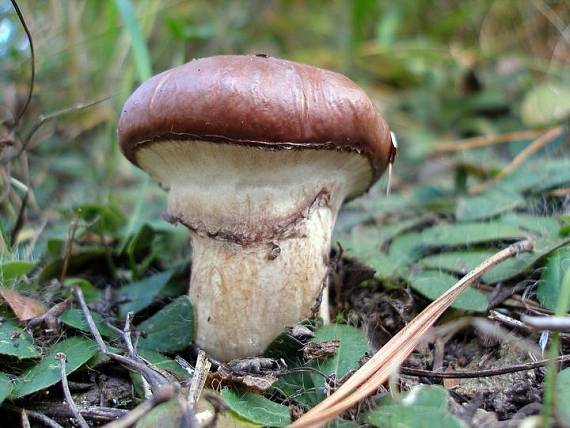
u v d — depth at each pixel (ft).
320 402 0.36
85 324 0.44
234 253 0.42
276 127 0.37
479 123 1.07
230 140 0.37
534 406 0.34
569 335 0.41
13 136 0.64
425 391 0.34
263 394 0.38
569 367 0.36
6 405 0.37
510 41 1.30
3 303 0.45
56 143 0.95
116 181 0.93
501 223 0.55
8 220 0.66
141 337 0.44
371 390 0.35
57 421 0.37
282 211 0.42
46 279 0.55
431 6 1.43
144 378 0.38
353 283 0.51
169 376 0.38
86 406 0.39
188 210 0.44
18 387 0.37
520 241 0.49
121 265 0.62
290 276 0.42
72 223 0.55
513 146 0.87
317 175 0.43
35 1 0.87
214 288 0.43
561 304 0.32
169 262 0.62
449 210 0.67
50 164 0.92
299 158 0.40
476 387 0.39
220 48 1.24
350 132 0.39
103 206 0.66
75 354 0.40
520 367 0.38
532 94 0.96
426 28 1.44
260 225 0.42
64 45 0.92
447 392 0.34
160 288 0.52
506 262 0.48
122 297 0.53
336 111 0.39
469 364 0.43
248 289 0.42
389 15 1.32
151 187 0.88
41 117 0.59
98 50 0.97
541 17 1.25
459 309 0.45
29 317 0.44
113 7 0.83
